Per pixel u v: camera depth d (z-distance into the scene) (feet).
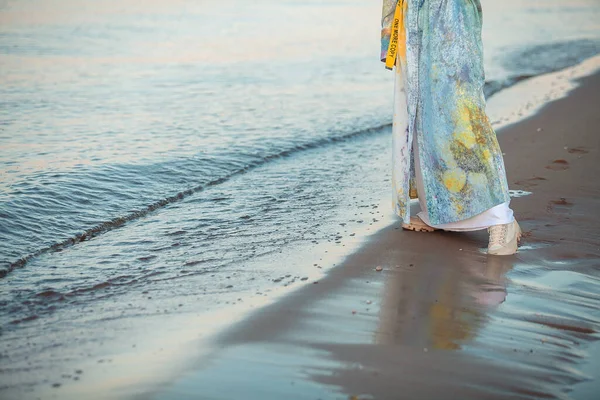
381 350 10.57
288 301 12.27
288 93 34.17
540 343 11.01
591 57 47.03
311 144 25.41
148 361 10.30
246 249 15.15
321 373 9.91
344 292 12.67
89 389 9.57
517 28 62.34
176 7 69.31
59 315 12.03
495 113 30.55
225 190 19.94
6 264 14.29
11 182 19.03
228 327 11.30
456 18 14.10
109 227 16.89
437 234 15.65
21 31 51.52
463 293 12.71
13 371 10.07
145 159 22.12
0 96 31.60
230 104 31.37
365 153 24.62
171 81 36.40
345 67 41.37
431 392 9.50
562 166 20.89
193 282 13.39
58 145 23.53
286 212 17.83
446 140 14.43
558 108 30.04
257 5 72.74
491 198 14.35
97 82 35.53
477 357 10.47
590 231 15.85
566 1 84.89
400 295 12.57
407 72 14.48
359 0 78.18
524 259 14.34
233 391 9.45
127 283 13.46
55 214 17.16
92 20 58.65
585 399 9.52
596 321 11.84
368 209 17.88
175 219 17.43
